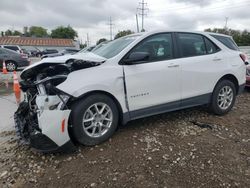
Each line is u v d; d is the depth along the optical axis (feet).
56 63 13.07
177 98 15.51
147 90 14.28
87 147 13.09
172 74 15.06
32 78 14.69
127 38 15.53
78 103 12.41
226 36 18.63
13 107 22.30
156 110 14.85
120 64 13.66
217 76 17.03
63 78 12.32
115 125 13.65
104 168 11.45
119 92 13.43
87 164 11.76
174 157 12.28
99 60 13.15
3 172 11.50
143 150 12.84
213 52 17.24
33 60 98.99
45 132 11.59
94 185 10.42
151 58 14.64
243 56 18.76
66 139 11.99
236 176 11.01
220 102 17.66
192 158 12.24
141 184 10.44
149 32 14.90
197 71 16.07
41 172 11.37
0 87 33.32
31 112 13.30
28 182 10.76
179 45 15.76
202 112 18.33
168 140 13.93
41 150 11.93
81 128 12.48
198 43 16.72
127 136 14.23
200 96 16.55
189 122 16.46
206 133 14.97
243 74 18.65
